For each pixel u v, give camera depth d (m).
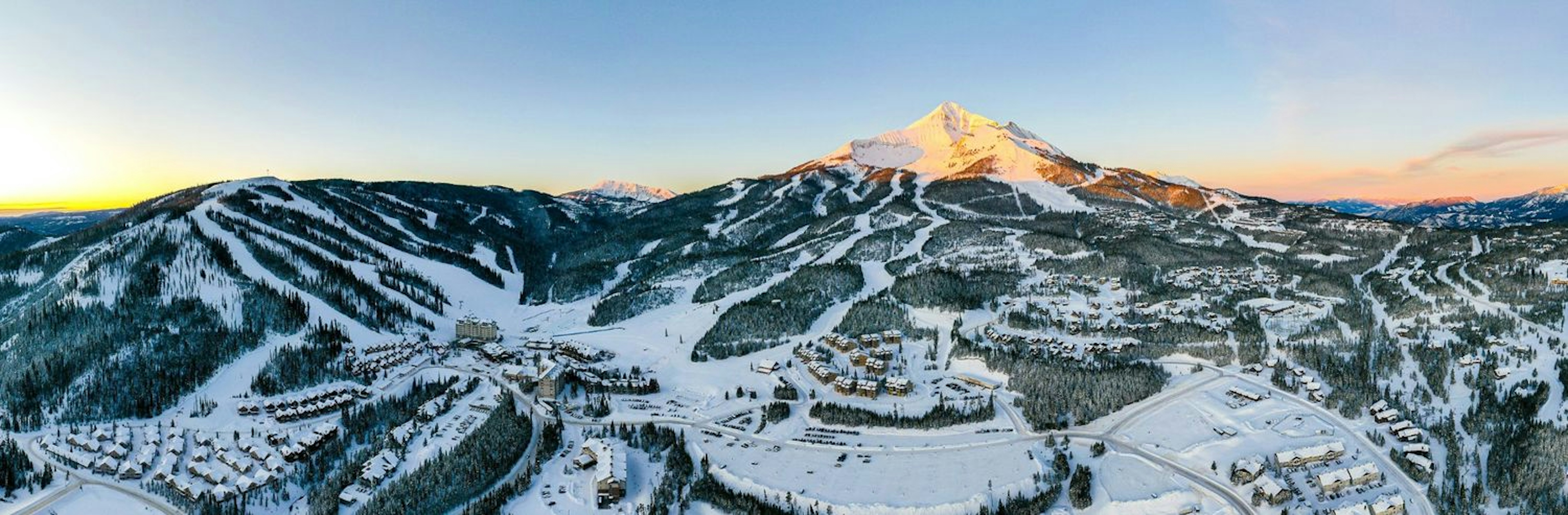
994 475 179.38
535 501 177.12
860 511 166.38
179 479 186.88
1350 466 171.12
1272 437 187.12
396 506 173.00
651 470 192.75
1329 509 157.12
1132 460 183.75
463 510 171.38
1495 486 162.62
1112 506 164.62
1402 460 172.00
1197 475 174.00
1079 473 175.12
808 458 196.50
